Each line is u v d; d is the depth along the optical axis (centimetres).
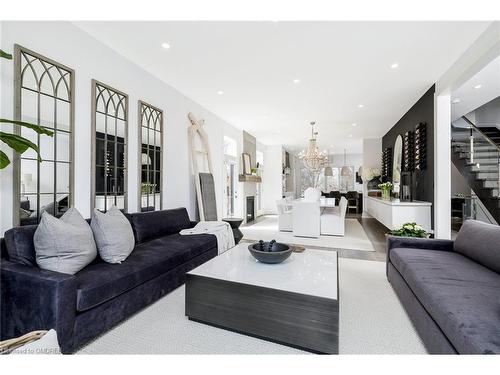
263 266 212
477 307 134
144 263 219
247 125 688
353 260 356
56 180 243
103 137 293
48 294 151
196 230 357
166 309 217
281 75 378
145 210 355
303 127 712
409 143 533
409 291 198
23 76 217
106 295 178
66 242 181
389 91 444
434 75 378
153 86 374
